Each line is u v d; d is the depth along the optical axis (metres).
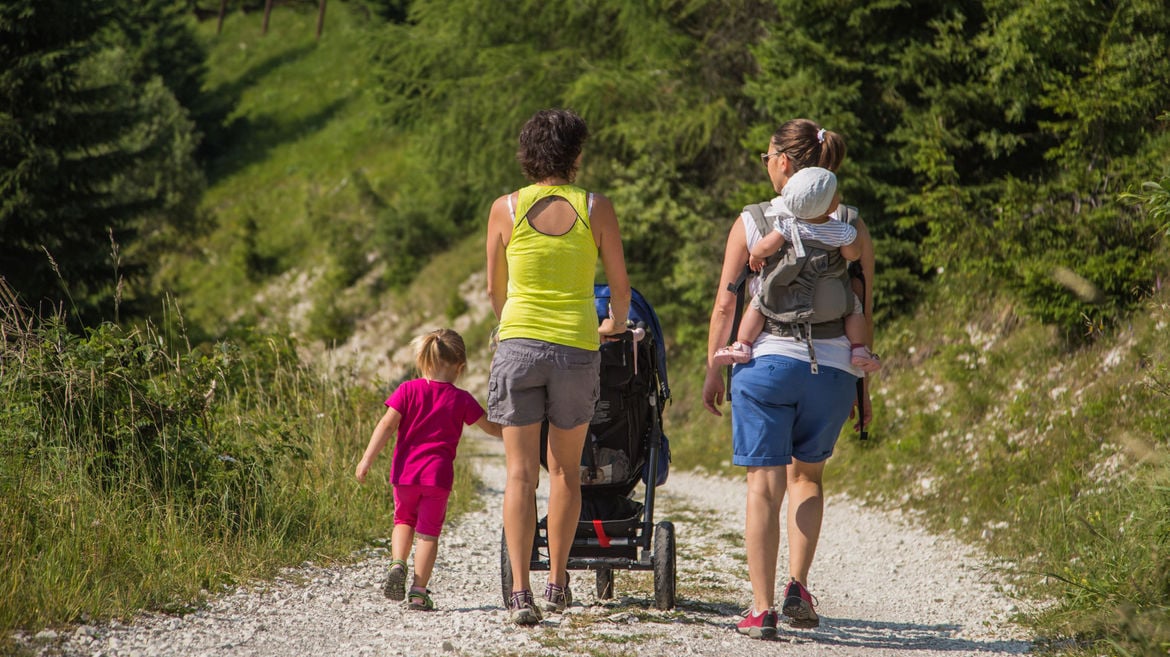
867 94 39.56
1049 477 23.92
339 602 14.15
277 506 18.36
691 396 53.94
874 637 12.98
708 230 51.06
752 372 11.95
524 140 12.59
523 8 60.97
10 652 10.41
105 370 17.64
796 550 12.52
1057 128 28.44
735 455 12.25
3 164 51.88
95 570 13.37
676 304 55.69
